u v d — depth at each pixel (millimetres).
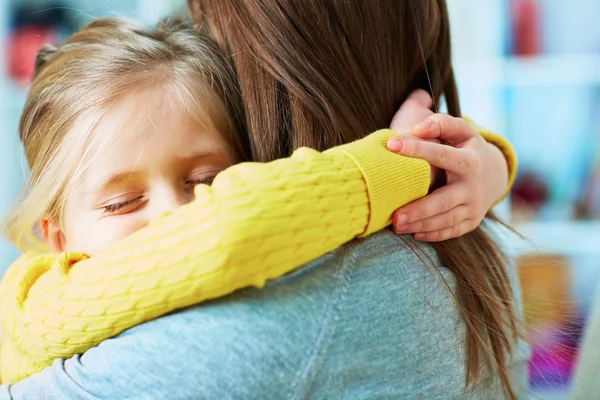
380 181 610
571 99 1780
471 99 1817
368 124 756
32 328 642
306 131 709
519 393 803
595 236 1701
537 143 1797
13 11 1786
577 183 1768
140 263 555
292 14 723
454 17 1810
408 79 841
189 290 536
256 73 731
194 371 548
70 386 594
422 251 672
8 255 1754
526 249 1030
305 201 555
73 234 764
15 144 1840
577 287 1579
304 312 564
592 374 896
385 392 593
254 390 542
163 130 725
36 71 931
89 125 736
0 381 841
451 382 655
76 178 741
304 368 552
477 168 724
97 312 579
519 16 1789
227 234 520
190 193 746
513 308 786
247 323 551
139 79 744
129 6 1688
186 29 854
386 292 613
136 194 736
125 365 570
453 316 673
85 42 846
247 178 558
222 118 754
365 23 765
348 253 610
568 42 1781
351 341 579
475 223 734
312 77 720
